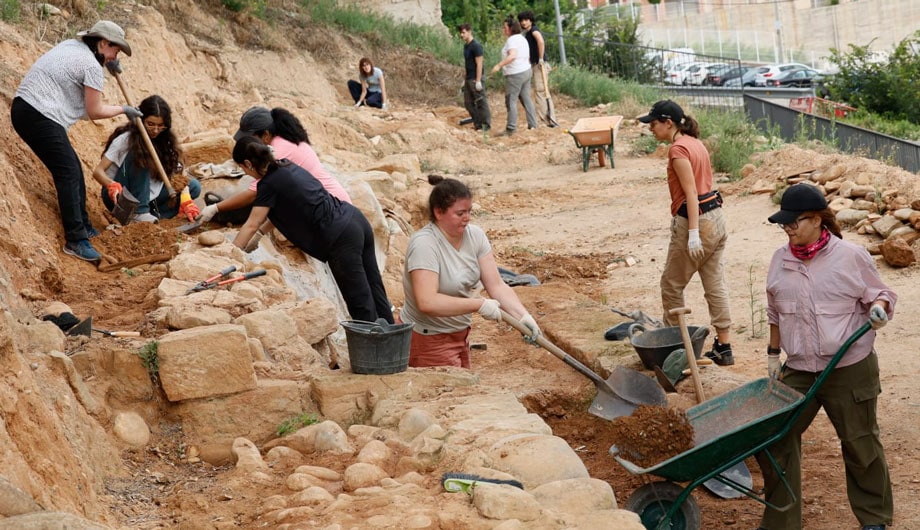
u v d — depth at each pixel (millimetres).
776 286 5332
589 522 4059
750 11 61969
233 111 17438
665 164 17656
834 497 5641
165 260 7953
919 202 10383
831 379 5184
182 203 8883
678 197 7281
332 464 4891
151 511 4586
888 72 30719
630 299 10023
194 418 5496
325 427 5168
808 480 5871
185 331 5664
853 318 5168
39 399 4410
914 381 7008
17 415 4129
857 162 12383
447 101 24000
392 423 5320
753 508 5676
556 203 15469
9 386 4234
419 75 24672
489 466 4609
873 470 5180
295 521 4141
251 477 4832
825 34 61188
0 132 8609
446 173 18016
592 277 11133
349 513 4145
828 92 33250
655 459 5039
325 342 7090
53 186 8766
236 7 20922
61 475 4188
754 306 9164
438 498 4285
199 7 20172
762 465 5188
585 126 17547
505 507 4059
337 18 24906
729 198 13484
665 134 7367
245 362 5559
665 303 7629
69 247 7879
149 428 5449
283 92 20422
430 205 6168
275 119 7633
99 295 7191
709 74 38719
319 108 19641
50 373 5027
